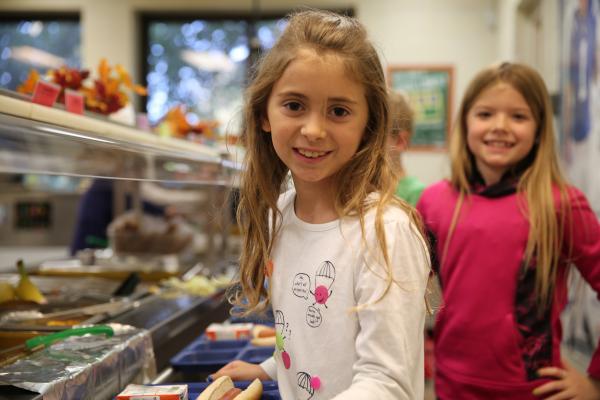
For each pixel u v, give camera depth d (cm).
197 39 450
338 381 78
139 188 271
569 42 245
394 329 71
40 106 92
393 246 74
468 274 137
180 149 143
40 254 394
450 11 411
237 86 448
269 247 91
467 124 149
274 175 94
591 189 208
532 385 129
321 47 77
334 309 78
